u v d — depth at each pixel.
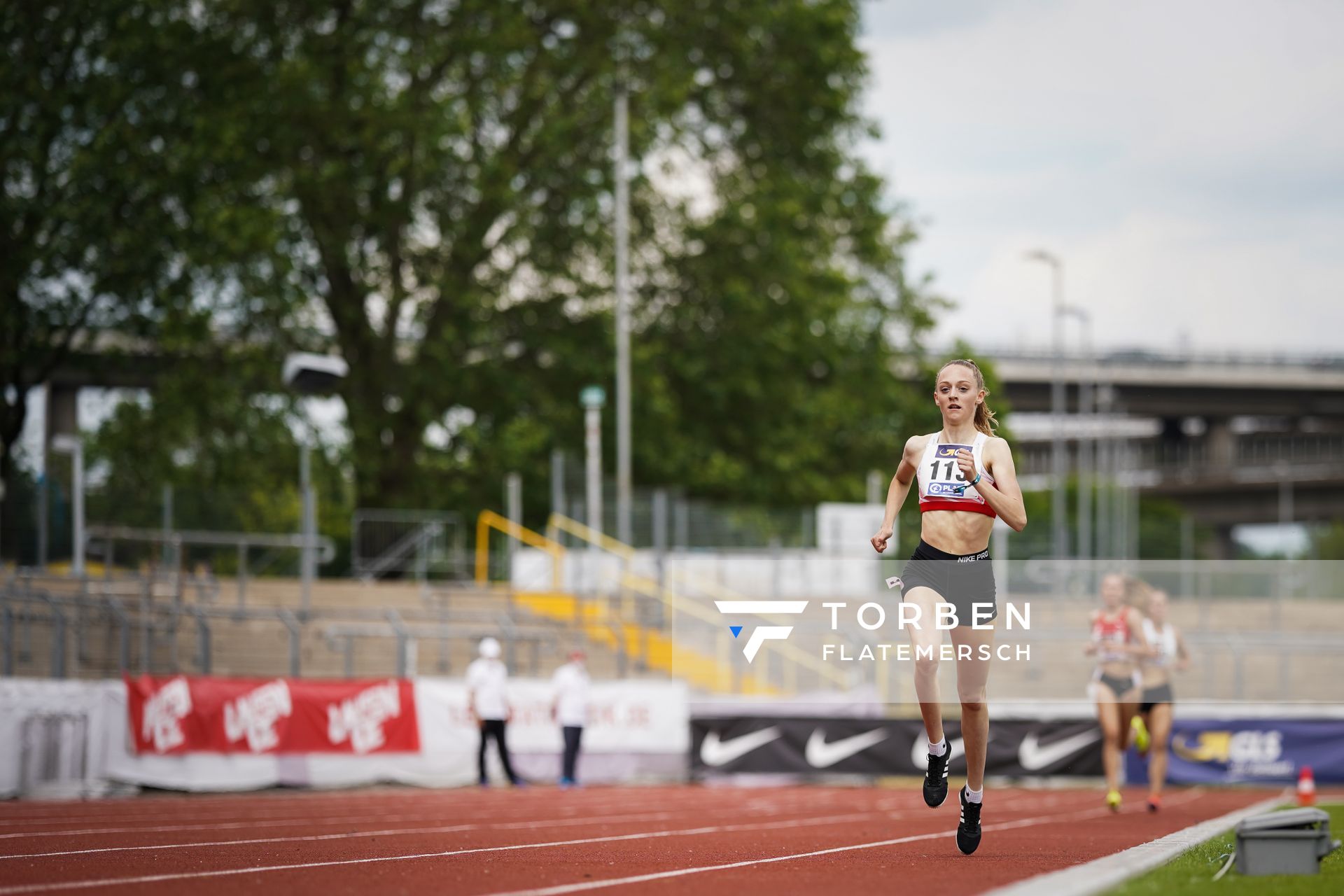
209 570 71.62
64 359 91.94
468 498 99.88
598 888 16.91
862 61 110.81
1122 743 40.22
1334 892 16.22
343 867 19.94
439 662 69.56
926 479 19.02
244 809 38.81
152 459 90.00
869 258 119.12
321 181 91.62
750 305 104.62
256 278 90.12
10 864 20.59
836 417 110.94
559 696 53.69
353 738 52.84
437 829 30.45
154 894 16.55
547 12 103.25
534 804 42.97
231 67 91.19
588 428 101.44
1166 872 17.95
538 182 100.44
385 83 92.88
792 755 58.09
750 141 110.88
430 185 96.19
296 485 92.69
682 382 107.62
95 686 47.50
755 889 16.66
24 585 59.97
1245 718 57.84
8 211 84.62
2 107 84.56
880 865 19.83
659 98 101.38
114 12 86.25
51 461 68.62
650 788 55.41
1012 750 57.66
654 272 107.50
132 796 47.38
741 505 107.19
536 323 102.88
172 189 87.00
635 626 72.38
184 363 91.12
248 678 52.69
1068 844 25.03
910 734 58.03
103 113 87.19
